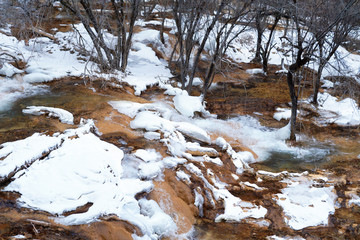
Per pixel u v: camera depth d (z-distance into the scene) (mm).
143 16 18984
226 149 8281
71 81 10680
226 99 12445
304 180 7758
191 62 15820
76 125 7855
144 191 6082
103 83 10633
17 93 9492
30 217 4848
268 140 9797
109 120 8422
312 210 6691
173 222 5828
